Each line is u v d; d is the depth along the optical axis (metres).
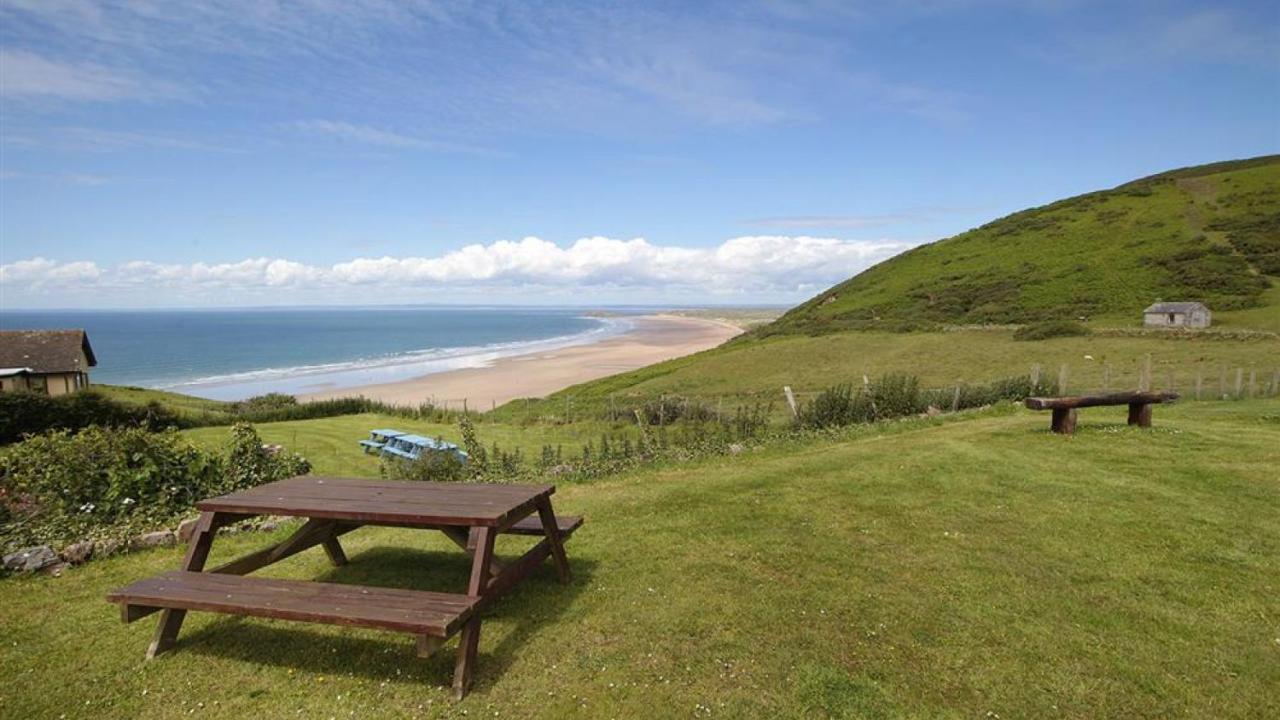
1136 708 3.94
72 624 5.20
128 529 7.51
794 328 62.28
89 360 42.06
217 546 7.18
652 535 6.84
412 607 4.16
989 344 40.94
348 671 4.47
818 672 4.30
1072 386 27.33
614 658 4.51
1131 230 64.62
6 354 38.88
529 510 5.14
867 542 6.51
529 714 3.97
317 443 20.72
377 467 17.23
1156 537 6.49
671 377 43.12
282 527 7.83
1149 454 9.60
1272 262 49.91
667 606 5.21
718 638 4.72
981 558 6.06
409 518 4.66
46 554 6.50
